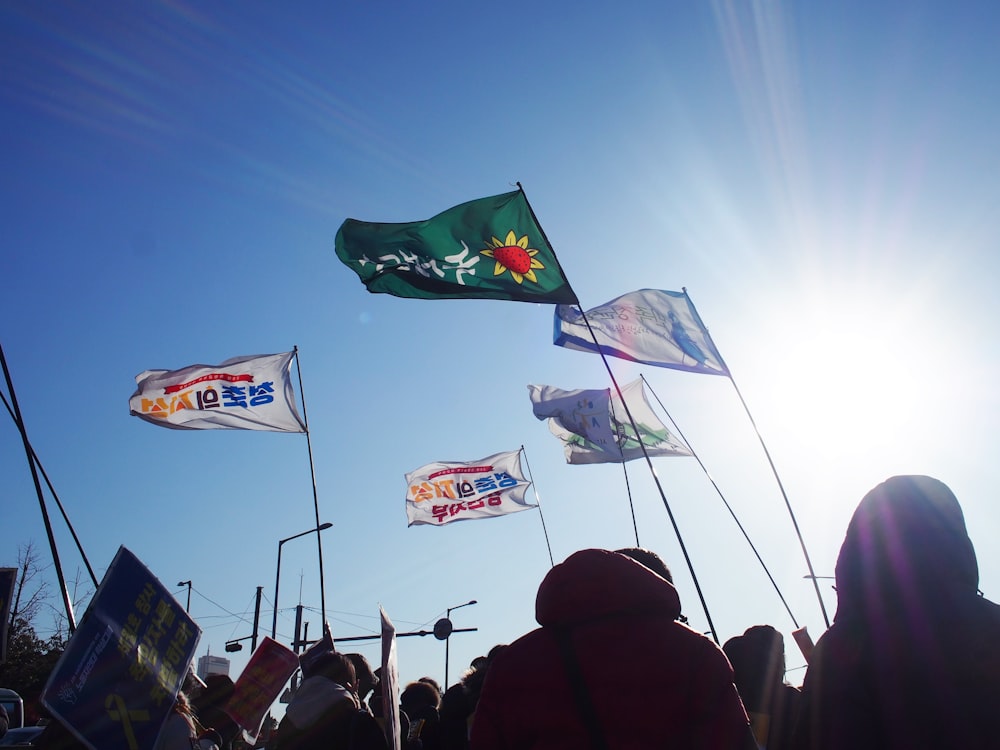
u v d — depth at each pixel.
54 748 5.21
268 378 15.12
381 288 10.32
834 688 3.32
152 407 14.86
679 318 11.74
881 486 3.63
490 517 22.31
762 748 5.76
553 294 9.95
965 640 3.13
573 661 3.41
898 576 3.36
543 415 17.38
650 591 3.54
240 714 10.58
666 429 16.98
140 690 4.70
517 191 10.48
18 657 25.28
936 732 3.06
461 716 7.80
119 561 4.84
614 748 3.25
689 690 3.35
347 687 6.65
